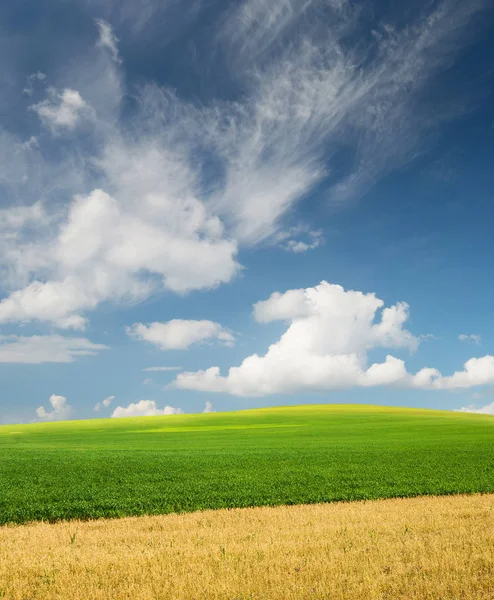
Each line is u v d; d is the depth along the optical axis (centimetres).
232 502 2114
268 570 1076
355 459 3853
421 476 2858
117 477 2942
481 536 1316
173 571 1077
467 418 9888
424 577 1006
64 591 978
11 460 4022
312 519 1670
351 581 993
